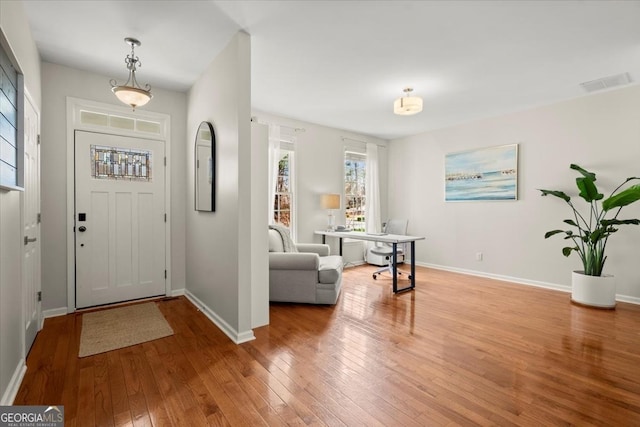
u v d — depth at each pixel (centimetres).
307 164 514
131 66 275
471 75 327
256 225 281
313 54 283
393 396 178
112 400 173
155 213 363
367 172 592
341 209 562
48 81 299
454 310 328
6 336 168
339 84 353
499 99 398
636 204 353
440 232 546
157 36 253
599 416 161
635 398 176
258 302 281
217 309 287
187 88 368
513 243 454
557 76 329
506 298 371
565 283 405
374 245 582
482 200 487
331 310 328
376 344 246
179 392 181
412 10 219
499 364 214
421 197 577
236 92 249
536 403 172
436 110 445
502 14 222
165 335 261
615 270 367
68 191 309
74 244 314
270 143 456
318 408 167
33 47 248
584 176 360
